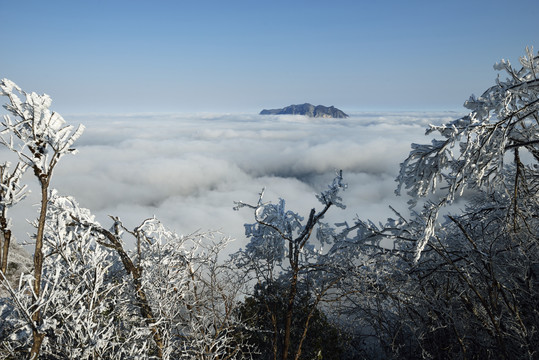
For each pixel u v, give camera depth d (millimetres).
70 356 3355
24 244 3971
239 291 5664
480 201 7387
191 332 4625
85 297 3885
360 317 6879
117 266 5602
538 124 4668
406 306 6266
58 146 2730
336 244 6727
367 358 7117
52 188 4281
